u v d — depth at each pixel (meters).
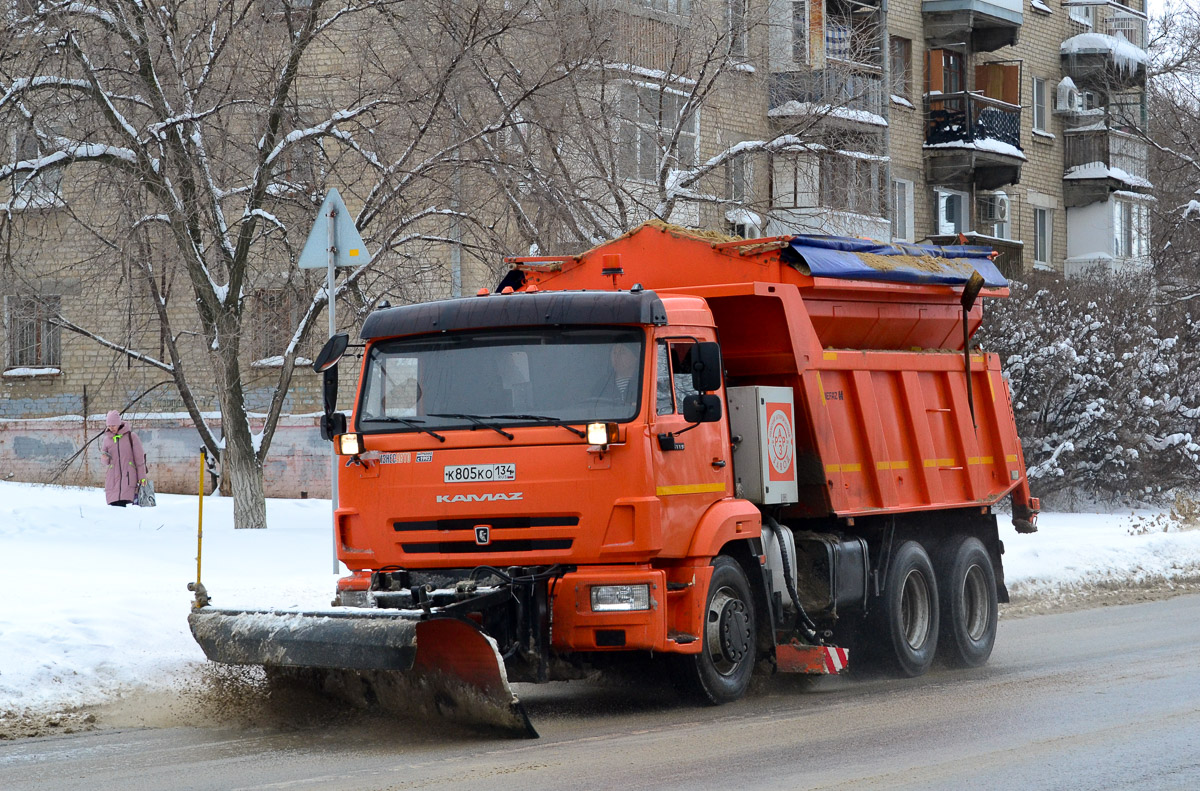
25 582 14.34
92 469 34.19
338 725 10.16
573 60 21.64
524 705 11.38
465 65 20.31
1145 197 49.25
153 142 20.14
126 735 9.77
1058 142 49.28
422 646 9.57
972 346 15.60
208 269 21.95
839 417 12.95
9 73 19.69
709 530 10.80
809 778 8.12
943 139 42.88
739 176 24.62
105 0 19.89
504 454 10.36
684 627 10.66
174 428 33.25
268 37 20.67
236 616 10.09
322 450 32.25
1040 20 48.59
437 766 8.57
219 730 9.96
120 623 12.38
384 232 20.55
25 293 20.95
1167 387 33.38
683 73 23.78
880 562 13.36
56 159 19.64
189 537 19.81
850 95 25.30
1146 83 50.50
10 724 9.98
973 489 15.09
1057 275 34.19
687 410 10.54
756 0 24.39
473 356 10.75
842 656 11.90
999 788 7.83
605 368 10.48
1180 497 30.47
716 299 12.38
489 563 10.34
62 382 34.53
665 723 10.27
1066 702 10.90
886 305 13.85
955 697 11.54
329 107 21.44
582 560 10.20
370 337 11.11
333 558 17.83
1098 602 19.03
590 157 22.28
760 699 11.66
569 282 13.30
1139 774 8.16
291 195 21.45
